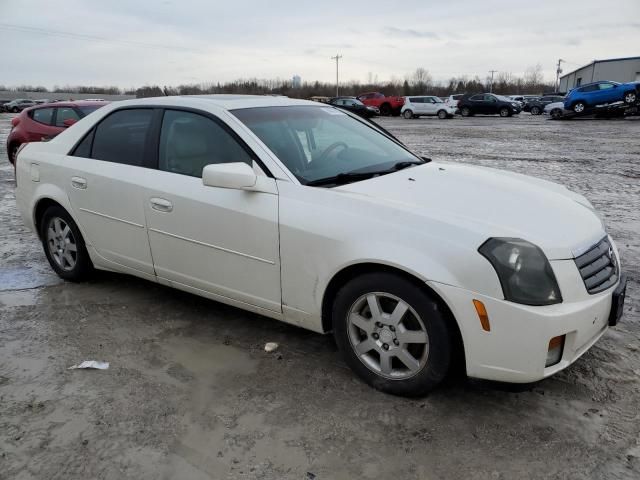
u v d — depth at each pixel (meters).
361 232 2.69
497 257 2.42
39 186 4.32
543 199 3.05
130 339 3.49
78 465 2.35
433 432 2.54
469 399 2.79
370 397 2.82
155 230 3.55
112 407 2.76
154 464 2.35
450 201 2.84
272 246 3.01
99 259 4.09
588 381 2.92
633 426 2.55
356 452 2.41
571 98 28.42
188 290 3.61
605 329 2.79
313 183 3.03
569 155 12.90
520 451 2.40
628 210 6.89
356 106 33.75
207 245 3.30
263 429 2.58
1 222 6.57
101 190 3.83
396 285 2.63
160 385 2.96
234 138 3.28
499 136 18.98
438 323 2.55
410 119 34.19
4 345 3.44
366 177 3.22
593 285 2.60
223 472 2.31
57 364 3.20
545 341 2.40
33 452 2.44
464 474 2.27
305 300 2.98
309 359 3.22
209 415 2.69
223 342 3.44
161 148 3.60
